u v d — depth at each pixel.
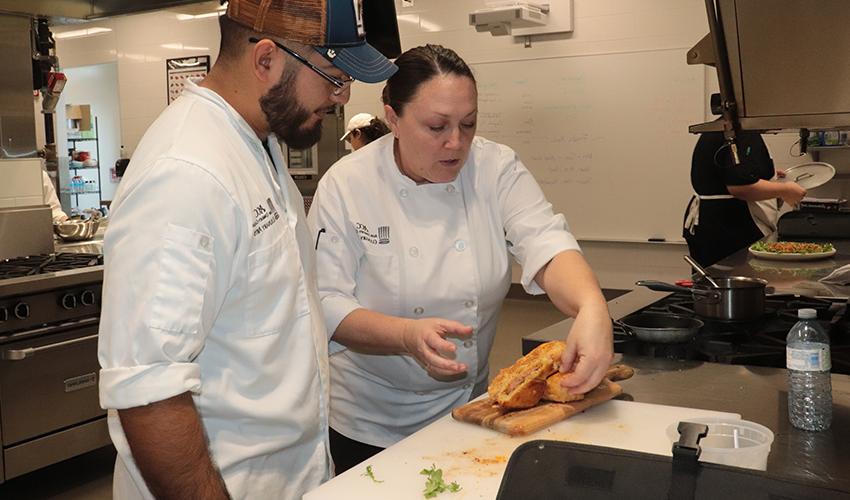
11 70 4.10
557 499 0.92
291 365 1.24
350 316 1.60
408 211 1.72
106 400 1.04
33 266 3.25
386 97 1.62
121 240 1.05
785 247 3.34
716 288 1.96
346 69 1.14
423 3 6.63
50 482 3.33
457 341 1.74
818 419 1.29
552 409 1.36
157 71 7.97
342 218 1.72
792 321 2.02
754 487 0.89
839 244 3.66
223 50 1.18
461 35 6.51
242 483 1.19
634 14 5.80
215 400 1.16
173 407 1.05
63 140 8.93
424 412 1.79
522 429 1.29
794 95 1.92
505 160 1.78
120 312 1.04
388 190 1.72
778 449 1.22
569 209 6.24
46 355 3.09
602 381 1.49
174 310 1.04
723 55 1.99
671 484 0.91
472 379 1.80
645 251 6.01
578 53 6.04
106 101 8.77
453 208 1.73
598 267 6.21
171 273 1.04
